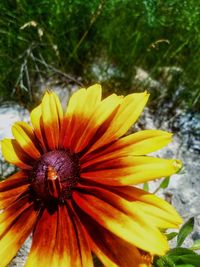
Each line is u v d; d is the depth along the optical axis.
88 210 0.10
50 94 0.12
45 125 0.12
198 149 0.19
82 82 0.21
